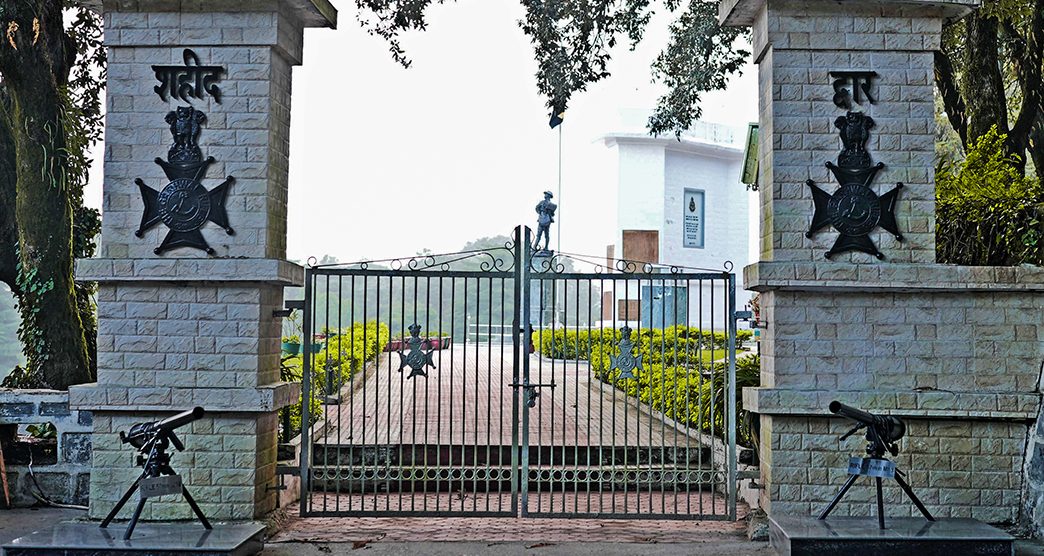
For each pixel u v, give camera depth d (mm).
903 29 6836
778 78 6863
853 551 5848
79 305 9750
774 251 6805
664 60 13305
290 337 11102
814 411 6727
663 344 7500
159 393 6742
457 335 25125
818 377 6809
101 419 6852
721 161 25625
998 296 6824
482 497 8688
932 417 6773
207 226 6848
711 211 25406
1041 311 6820
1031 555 6250
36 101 8680
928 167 6812
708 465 9219
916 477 6820
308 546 6672
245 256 6809
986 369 6801
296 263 7168
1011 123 12523
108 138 6863
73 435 7867
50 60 8805
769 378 6957
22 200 8734
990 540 5824
